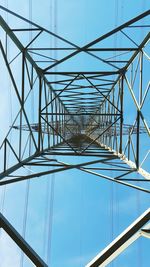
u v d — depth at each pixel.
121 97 12.01
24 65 10.01
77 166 9.28
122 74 12.05
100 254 5.52
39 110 11.87
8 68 8.88
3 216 5.80
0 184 7.62
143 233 5.64
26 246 5.64
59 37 9.84
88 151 12.88
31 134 10.77
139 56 10.30
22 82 9.97
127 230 5.55
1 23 8.42
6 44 8.82
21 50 9.99
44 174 8.35
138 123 9.80
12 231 5.63
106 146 15.45
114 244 5.50
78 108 19.92
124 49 10.25
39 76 12.01
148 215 5.55
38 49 10.12
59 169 8.73
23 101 9.93
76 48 10.30
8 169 8.24
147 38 9.38
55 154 10.86
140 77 10.10
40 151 11.27
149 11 8.88
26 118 10.35
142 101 9.48
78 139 18.16
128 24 9.14
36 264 5.55
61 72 12.23
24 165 9.25
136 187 7.73
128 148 10.36
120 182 8.23
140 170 9.03
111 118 14.90
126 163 10.47
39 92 11.99
